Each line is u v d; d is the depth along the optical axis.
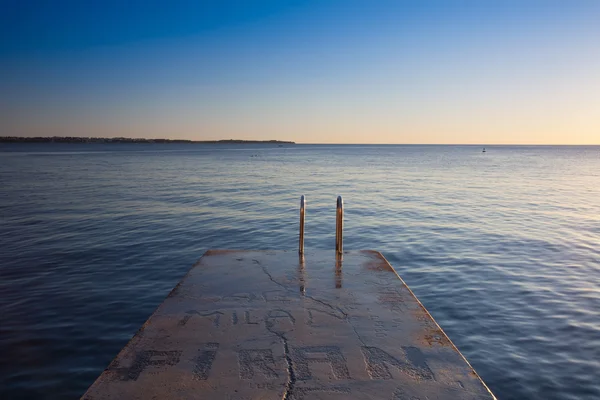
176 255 10.21
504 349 5.51
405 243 11.60
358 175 39.53
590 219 15.47
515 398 4.46
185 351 3.01
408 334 3.31
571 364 5.13
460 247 11.09
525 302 7.12
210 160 71.69
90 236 12.33
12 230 13.16
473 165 60.81
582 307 6.89
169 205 18.89
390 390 2.53
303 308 3.85
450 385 2.59
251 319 3.59
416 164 63.22
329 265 5.32
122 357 2.92
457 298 7.33
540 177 38.12
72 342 5.62
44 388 4.57
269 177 36.50
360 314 3.71
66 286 7.85
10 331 5.93
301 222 5.76
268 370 2.76
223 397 2.46
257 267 5.21
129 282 8.12
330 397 2.46
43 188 25.91
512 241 11.78
